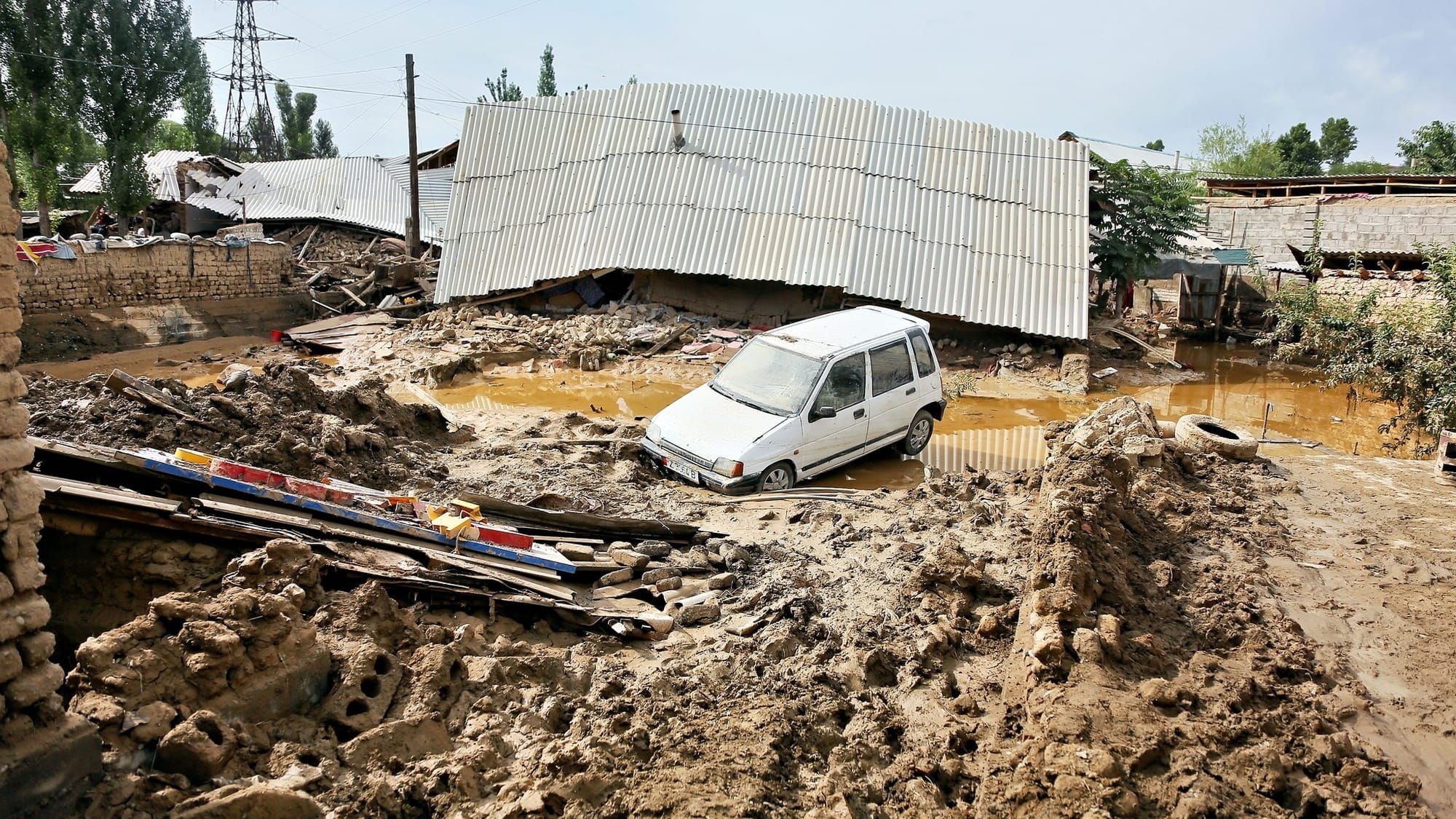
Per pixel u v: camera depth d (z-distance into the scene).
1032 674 4.75
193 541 5.16
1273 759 4.03
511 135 22.47
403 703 4.44
